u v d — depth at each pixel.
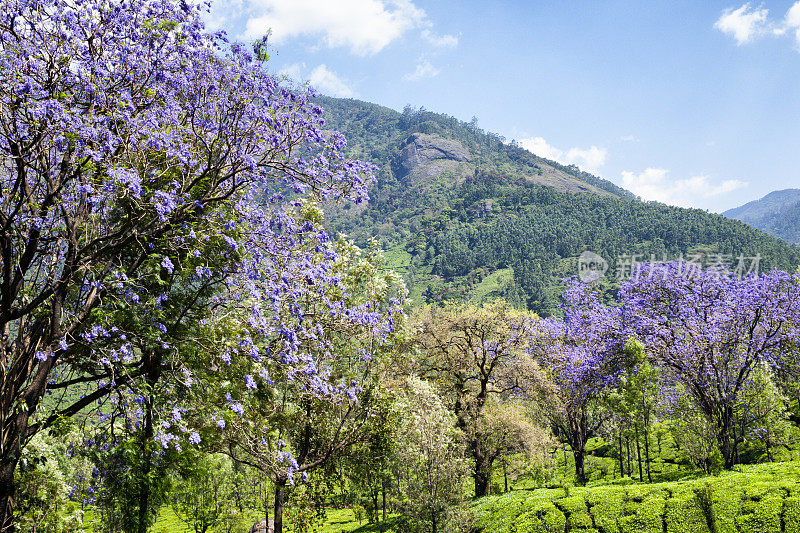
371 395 16.53
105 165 8.44
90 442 11.80
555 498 25.42
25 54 8.14
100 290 9.48
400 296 17.73
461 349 33.84
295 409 16.38
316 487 16.94
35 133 8.28
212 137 10.31
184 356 10.77
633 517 21.05
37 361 9.13
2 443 8.60
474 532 23.47
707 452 27.81
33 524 13.92
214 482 34.53
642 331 35.72
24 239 8.91
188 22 9.77
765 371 32.16
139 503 12.44
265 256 10.46
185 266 10.51
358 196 10.20
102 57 8.71
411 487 20.06
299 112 10.24
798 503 18.36
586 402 37.09
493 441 31.81
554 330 40.19
